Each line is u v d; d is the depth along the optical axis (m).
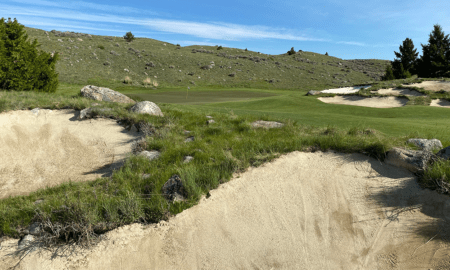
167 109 12.14
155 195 4.83
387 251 3.76
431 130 9.55
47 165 7.65
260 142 7.13
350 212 4.48
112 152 8.02
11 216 4.45
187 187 4.86
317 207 4.65
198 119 10.36
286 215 4.52
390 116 16.25
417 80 28.48
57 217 4.34
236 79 55.06
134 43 72.00
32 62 17.80
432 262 3.48
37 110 10.16
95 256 3.80
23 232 4.18
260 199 4.85
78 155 8.08
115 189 5.31
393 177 5.11
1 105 9.99
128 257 3.81
